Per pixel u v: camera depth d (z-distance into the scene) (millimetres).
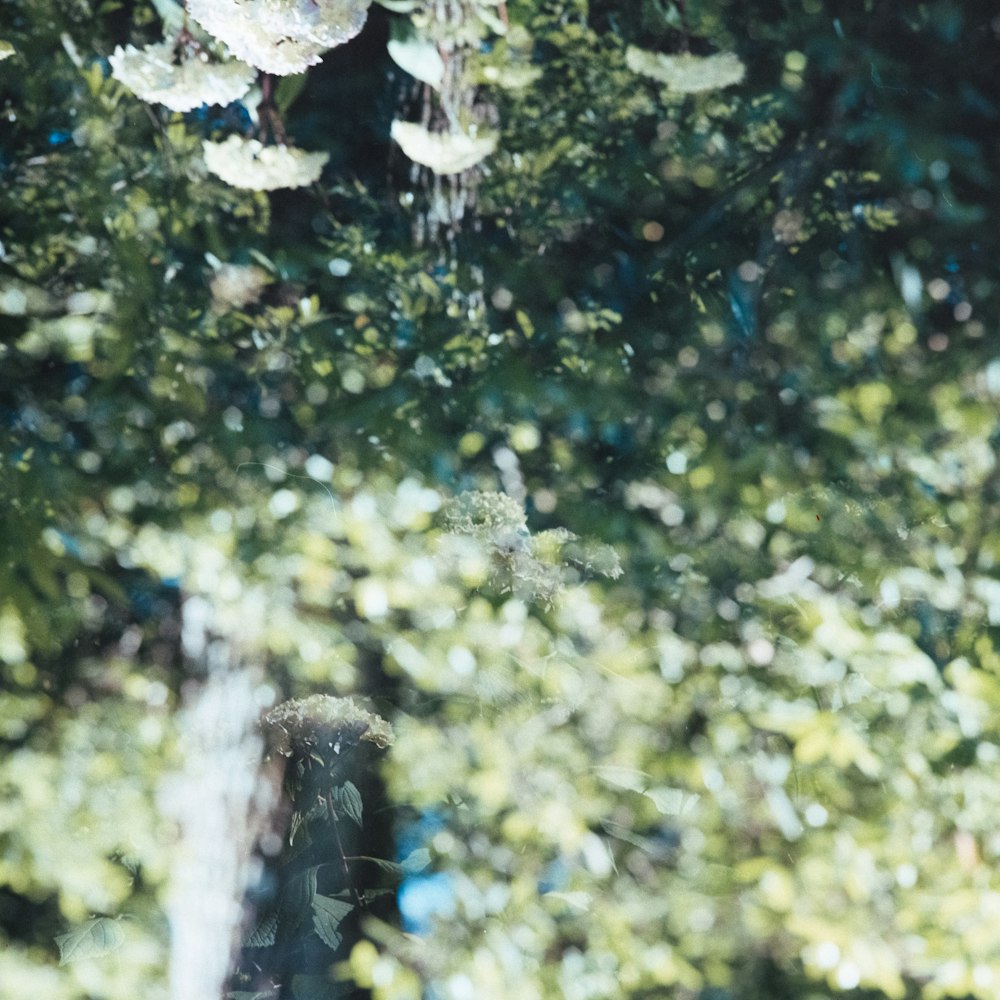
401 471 2578
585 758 2369
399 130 2176
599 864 2297
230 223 2816
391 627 2424
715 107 2980
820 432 2826
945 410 2727
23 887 2279
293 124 2840
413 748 2379
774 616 2576
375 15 2773
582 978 2266
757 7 2996
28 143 2656
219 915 2379
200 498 2498
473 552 2408
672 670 2471
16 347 2539
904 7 2975
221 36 1186
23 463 2412
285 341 2699
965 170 3041
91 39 2707
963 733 2322
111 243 2609
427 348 2762
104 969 2271
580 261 3021
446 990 2283
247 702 2479
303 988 2461
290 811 2498
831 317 2947
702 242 3045
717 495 2648
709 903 2322
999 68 3098
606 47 2951
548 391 2732
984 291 3057
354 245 2812
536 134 2896
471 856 2406
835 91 2992
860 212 3098
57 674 2551
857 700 2379
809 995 2361
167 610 2617
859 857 2238
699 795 2369
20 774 2316
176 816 2408
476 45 2443
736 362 2928
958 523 2627
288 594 2396
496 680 2371
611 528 2643
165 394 2582
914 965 2203
